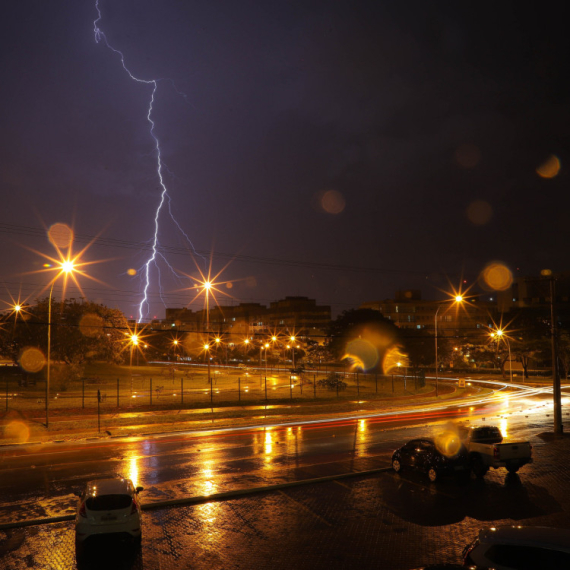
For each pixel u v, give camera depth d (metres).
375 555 12.03
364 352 99.44
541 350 82.88
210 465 21.84
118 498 12.20
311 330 194.00
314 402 51.91
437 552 12.18
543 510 15.37
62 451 25.86
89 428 33.91
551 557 8.45
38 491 17.77
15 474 20.42
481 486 18.27
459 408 46.16
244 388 66.69
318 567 11.40
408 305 157.25
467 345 110.44
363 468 21.08
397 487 18.17
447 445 18.86
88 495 12.24
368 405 48.72
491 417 38.72
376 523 14.30
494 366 113.06
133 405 46.03
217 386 69.31
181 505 16.14
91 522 11.87
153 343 161.75
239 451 25.16
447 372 106.94
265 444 27.27
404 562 11.62
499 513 15.12
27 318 62.72
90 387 64.56
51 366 62.25
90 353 67.31
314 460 22.80
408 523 14.27
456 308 158.38
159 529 13.90
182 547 12.59
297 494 17.31
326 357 136.88
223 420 38.00
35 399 50.25
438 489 17.86
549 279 31.59
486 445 19.23
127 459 23.36
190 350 160.25
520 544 8.75
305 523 14.34
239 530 13.80
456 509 15.53
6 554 12.22
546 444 26.73
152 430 33.31
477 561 9.08
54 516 14.98
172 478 19.52
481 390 67.06
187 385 70.25
